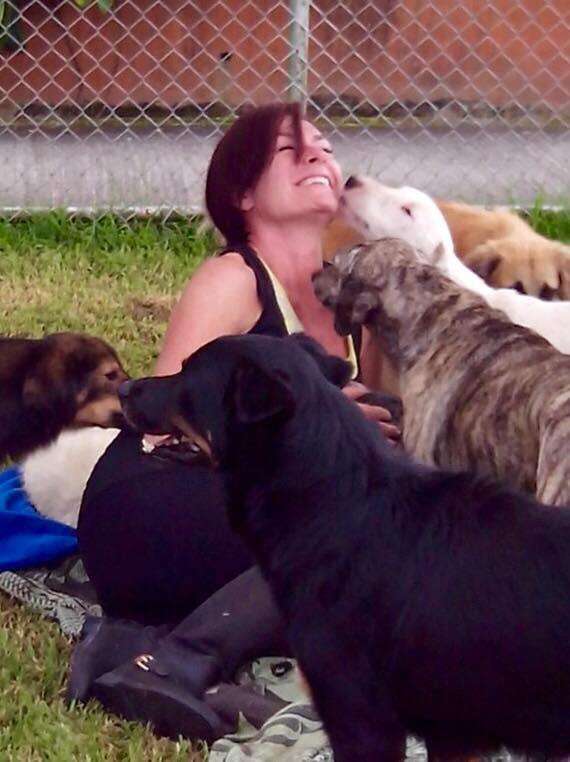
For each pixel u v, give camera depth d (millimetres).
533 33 7844
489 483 2209
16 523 3111
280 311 2852
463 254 4035
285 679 2672
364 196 3514
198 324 2779
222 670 2639
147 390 2305
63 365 3340
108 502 2752
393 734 2186
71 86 7445
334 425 2213
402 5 7664
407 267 3055
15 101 7344
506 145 6848
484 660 2104
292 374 2223
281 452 2193
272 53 7574
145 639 2670
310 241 2967
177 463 2518
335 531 2178
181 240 5070
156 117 7527
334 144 6797
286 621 2221
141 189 5535
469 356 2949
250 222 2951
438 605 2125
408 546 2162
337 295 3035
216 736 2521
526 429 2814
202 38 7508
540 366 2850
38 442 3330
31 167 6027
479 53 7836
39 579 3072
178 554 2738
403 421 3045
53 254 4895
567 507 2186
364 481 2199
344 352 3107
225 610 2660
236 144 2893
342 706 2180
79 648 2686
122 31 7418
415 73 7812
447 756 2236
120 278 4746
